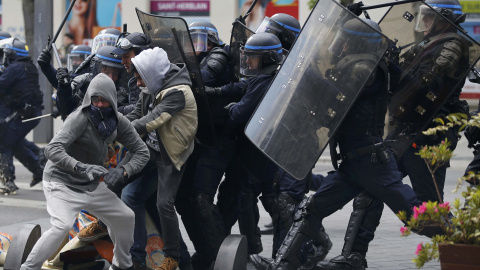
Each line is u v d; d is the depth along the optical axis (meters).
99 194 5.78
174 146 6.00
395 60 6.63
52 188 5.69
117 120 5.67
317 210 6.13
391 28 6.77
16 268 6.00
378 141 5.89
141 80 6.06
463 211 4.08
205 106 6.26
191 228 6.77
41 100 11.87
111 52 6.46
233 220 6.98
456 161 16.72
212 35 6.69
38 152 12.12
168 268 6.15
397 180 5.90
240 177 6.83
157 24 6.44
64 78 7.44
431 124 7.14
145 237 6.46
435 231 5.46
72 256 6.36
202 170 6.48
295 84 5.71
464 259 3.93
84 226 6.48
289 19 6.69
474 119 4.40
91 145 5.64
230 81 6.65
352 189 6.12
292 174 5.67
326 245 6.98
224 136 6.53
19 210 10.49
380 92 5.86
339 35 5.66
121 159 6.55
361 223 6.59
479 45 6.42
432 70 6.52
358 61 5.60
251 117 5.75
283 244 6.20
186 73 6.11
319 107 5.66
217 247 6.47
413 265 7.21
